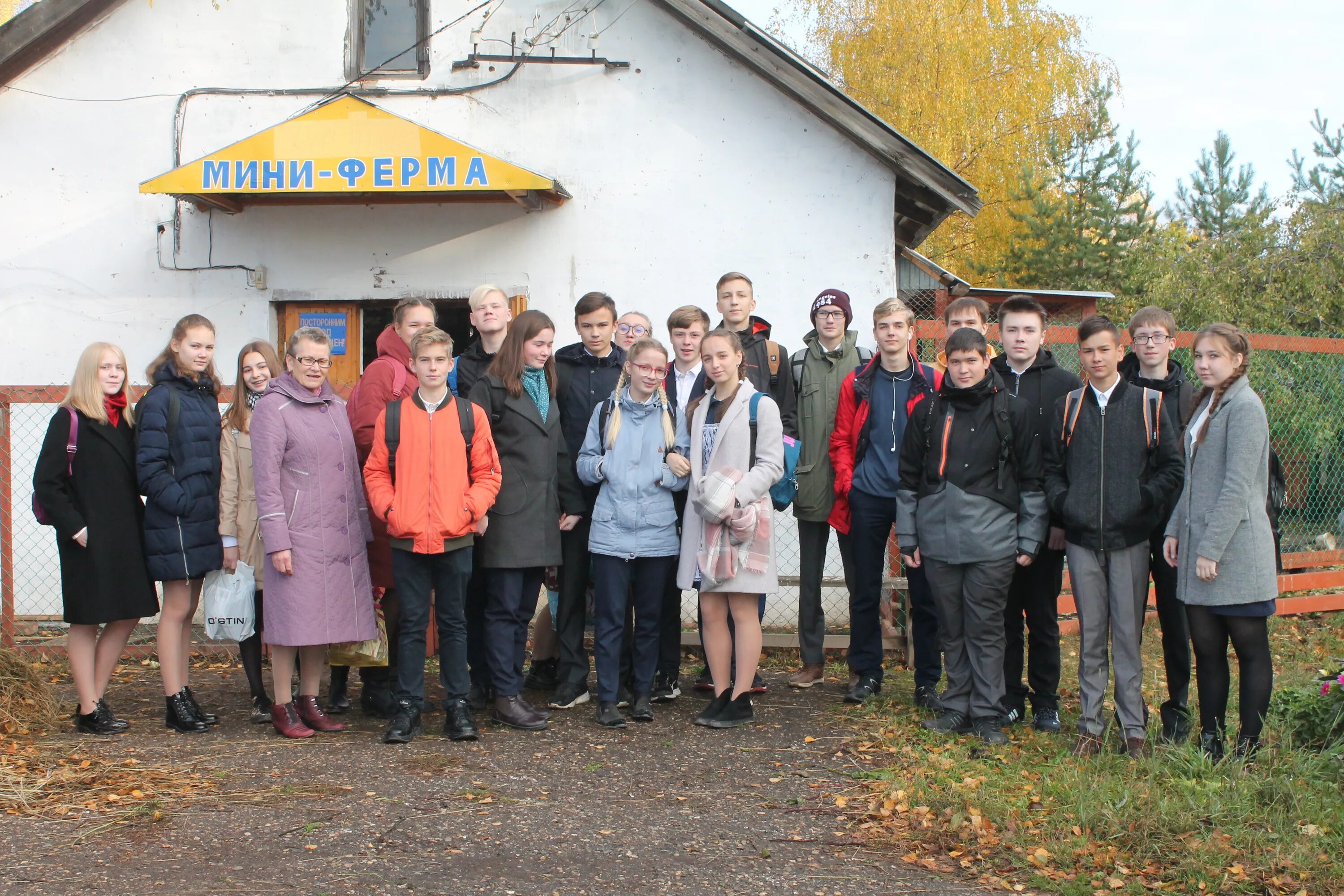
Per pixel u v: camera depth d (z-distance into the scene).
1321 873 3.45
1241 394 4.38
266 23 7.91
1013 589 5.26
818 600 6.00
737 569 5.01
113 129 7.93
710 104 7.64
